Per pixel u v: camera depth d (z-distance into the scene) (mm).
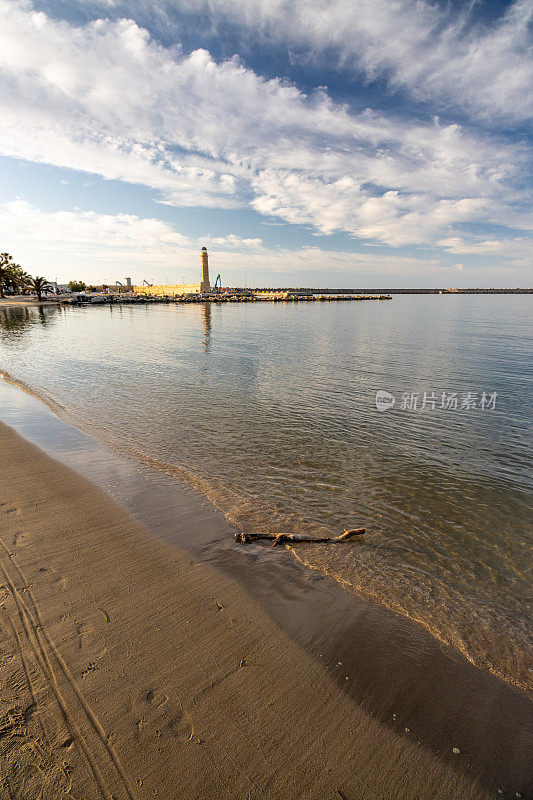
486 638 4023
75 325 45844
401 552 5551
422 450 9625
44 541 5246
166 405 13102
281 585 4660
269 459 8852
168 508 6426
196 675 3309
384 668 3545
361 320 56281
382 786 2564
